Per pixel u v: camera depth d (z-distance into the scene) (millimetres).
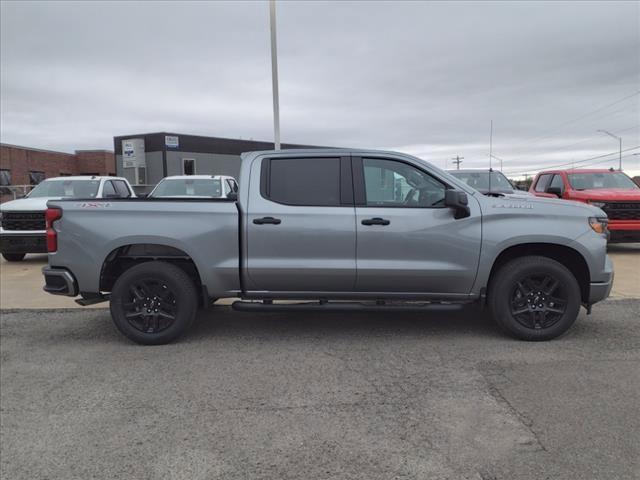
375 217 5273
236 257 5391
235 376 4594
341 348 5289
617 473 3012
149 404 4062
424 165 5414
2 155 32438
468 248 5250
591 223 5297
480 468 3088
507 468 3080
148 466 3201
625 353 4988
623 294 7355
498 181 12719
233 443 3445
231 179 14359
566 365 4684
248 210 5355
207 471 3129
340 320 6336
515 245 5363
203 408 3967
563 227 5234
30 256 12695
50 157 37625
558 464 3109
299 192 5414
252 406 3982
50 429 3697
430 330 5852
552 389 4168
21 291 8336
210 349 5340
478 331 5770
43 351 5387
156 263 5453
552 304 5320
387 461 3186
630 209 10867
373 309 5383
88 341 5703
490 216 5258
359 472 3080
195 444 3443
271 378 4531
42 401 4164
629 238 10961
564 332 5363
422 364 4785
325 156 5477
